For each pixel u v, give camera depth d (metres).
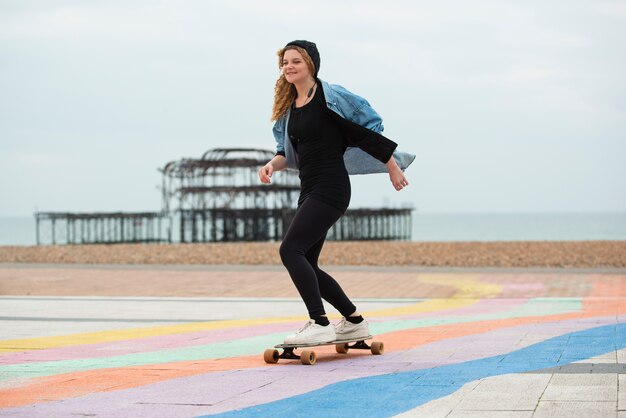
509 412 3.93
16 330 8.38
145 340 7.34
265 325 8.70
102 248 38.78
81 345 7.01
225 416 3.97
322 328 5.76
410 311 10.30
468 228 157.12
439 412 3.97
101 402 4.36
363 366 5.46
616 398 4.17
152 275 19.39
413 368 5.30
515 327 7.76
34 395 4.57
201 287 15.96
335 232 74.12
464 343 6.60
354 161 6.05
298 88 5.87
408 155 6.08
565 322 8.14
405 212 84.19
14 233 158.62
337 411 4.05
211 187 68.06
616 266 23.91
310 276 5.78
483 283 15.92
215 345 6.91
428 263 25.03
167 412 4.09
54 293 14.71
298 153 5.96
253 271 20.67
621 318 8.48
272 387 4.72
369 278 17.62
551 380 4.69
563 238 91.25
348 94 5.80
